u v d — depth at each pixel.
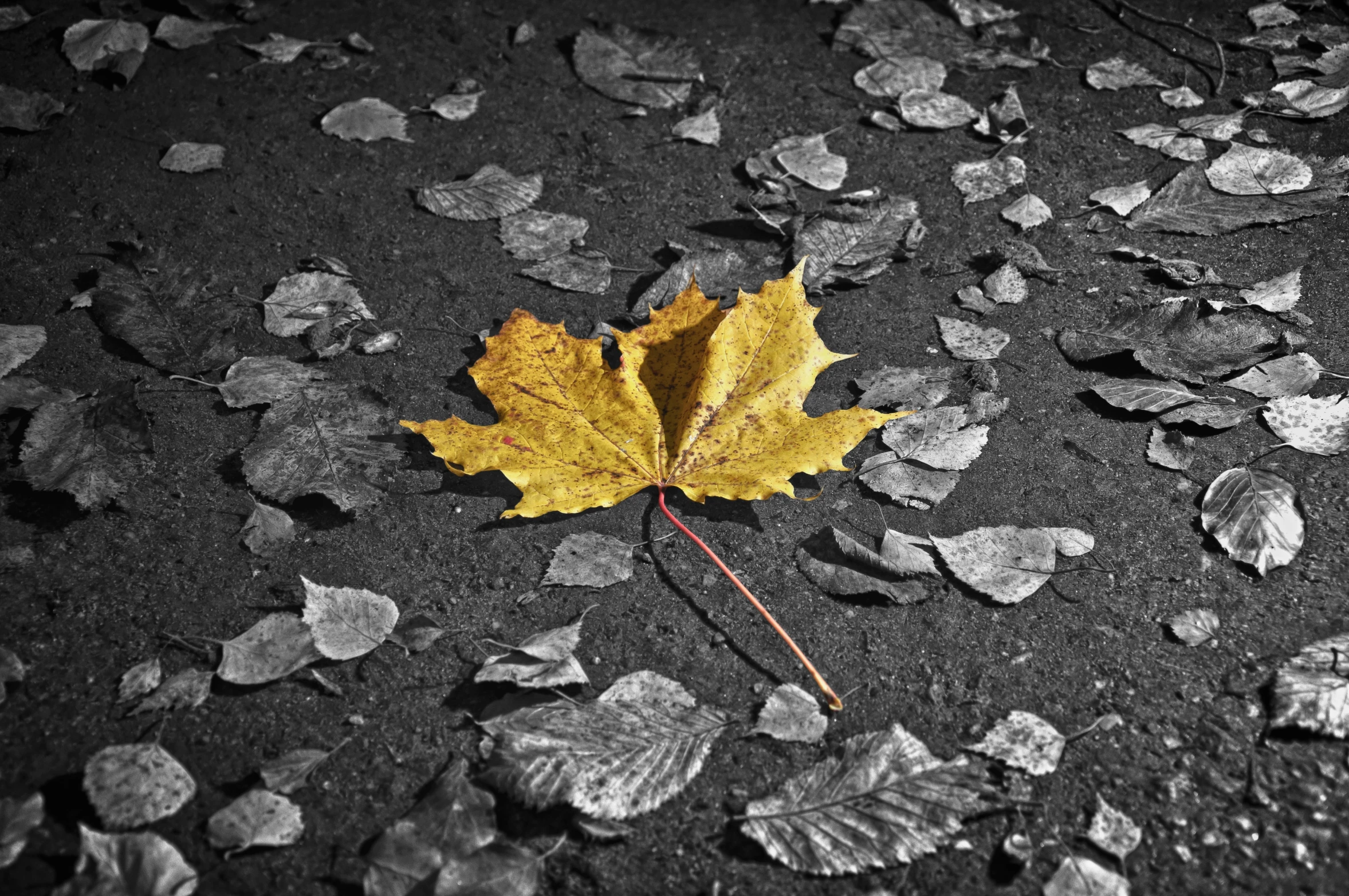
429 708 1.25
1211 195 1.42
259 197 1.44
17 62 1.50
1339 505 1.29
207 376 1.36
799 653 1.26
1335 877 1.21
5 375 1.35
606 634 1.27
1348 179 1.42
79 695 1.26
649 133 1.47
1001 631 1.27
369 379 1.36
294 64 1.51
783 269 1.40
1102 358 1.35
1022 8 1.54
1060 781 1.23
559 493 1.29
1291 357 1.34
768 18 1.54
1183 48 1.50
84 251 1.41
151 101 1.49
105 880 1.21
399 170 1.45
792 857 1.22
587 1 1.56
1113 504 1.30
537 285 1.40
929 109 1.48
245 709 1.25
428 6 1.55
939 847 1.22
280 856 1.22
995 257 1.40
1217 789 1.23
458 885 1.21
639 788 1.23
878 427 1.33
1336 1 1.52
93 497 1.31
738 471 1.29
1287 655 1.26
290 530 1.30
